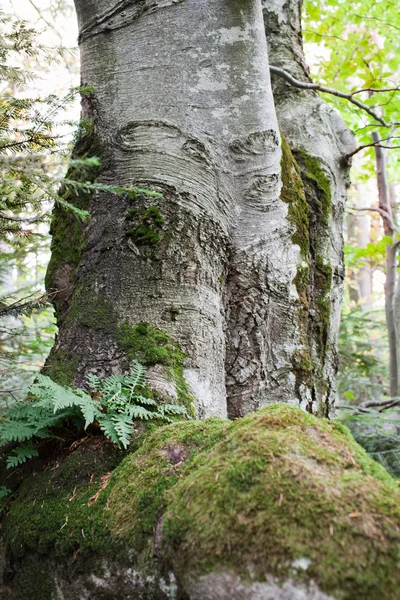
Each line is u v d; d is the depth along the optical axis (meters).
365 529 1.09
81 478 1.87
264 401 2.70
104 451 1.93
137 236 2.47
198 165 2.69
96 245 2.55
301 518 1.14
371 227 15.62
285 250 2.89
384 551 1.05
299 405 2.77
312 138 3.48
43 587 1.64
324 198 3.31
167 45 2.83
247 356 2.72
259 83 2.91
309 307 3.07
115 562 1.49
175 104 2.74
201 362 2.38
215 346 2.50
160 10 2.86
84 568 1.55
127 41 2.86
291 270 2.88
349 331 8.20
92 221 2.62
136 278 2.41
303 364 2.82
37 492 1.88
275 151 2.92
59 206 2.66
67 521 1.67
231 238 2.79
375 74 6.65
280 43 3.95
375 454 3.66
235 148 2.81
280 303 2.82
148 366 2.23
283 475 1.24
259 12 3.02
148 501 1.53
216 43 2.87
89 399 1.96
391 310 6.76
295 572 1.06
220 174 2.77
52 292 2.71
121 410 2.00
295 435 1.39
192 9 2.88
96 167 2.68
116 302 2.39
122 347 2.27
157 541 1.41
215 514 1.23
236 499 1.23
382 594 1.00
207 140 2.76
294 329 2.83
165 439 1.78
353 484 1.21
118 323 2.34
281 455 1.30
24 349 4.08
